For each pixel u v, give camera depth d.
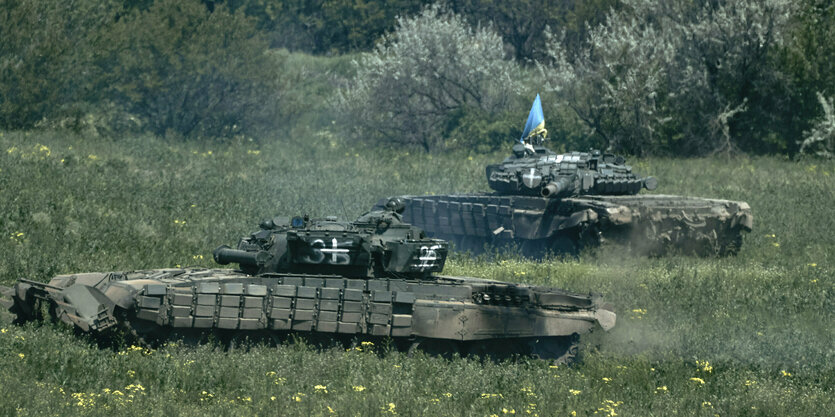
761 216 111.38
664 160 174.12
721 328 57.22
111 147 136.38
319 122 197.50
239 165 135.25
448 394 40.69
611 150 181.00
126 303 46.69
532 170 94.75
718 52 186.25
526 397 41.44
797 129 186.25
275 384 41.19
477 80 192.88
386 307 48.12
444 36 194.25
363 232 52.94
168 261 72.62
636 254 88.94
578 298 51.72
